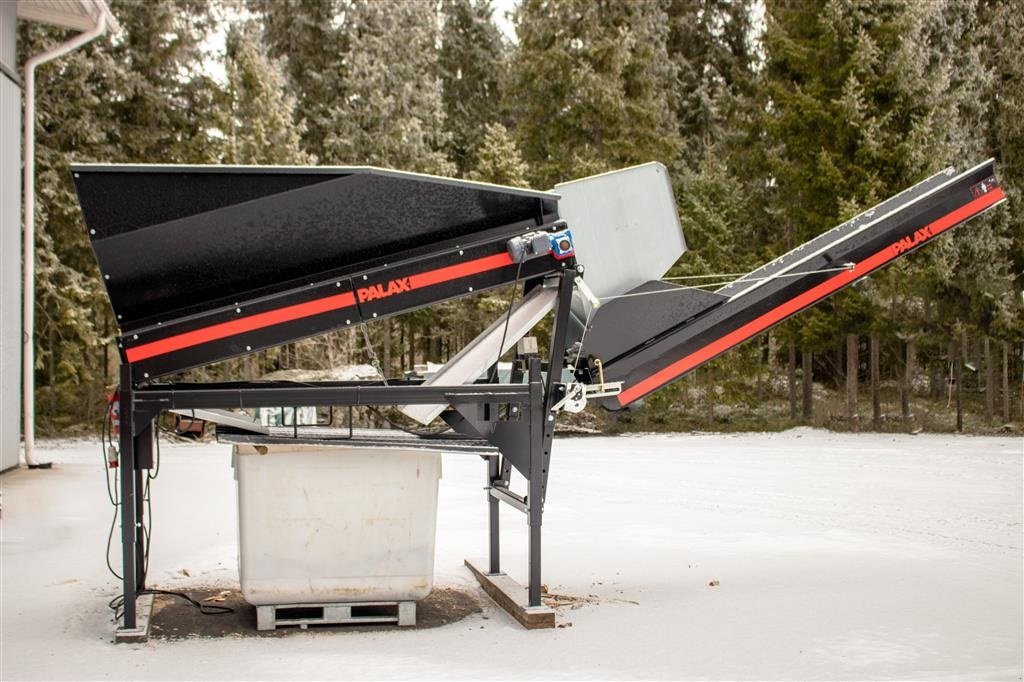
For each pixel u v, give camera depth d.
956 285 24.91
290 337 5.21
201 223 5.03
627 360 6.19
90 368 25.62
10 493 11.66
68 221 24.34
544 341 22.44
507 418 5.67
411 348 30.75
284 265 5.23
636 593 6.20
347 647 4.96
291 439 5.24
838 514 9.65
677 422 24.61
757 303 6.32
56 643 5.04
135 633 5.05
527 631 5.29
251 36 27.72
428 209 5.30
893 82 22.55
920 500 10.66
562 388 5.62
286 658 4.74
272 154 26.17
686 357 6.23
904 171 22.28
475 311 25.22
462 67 36.53
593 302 5.77
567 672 4.46
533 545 5.48
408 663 4.64
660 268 6.22
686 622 5.43
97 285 24.23
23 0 15.05
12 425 14.28
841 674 4.41
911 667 4.52
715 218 25.27
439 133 29.41
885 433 22.19
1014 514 9.59
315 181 5.13
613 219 6.12
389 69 28.52
